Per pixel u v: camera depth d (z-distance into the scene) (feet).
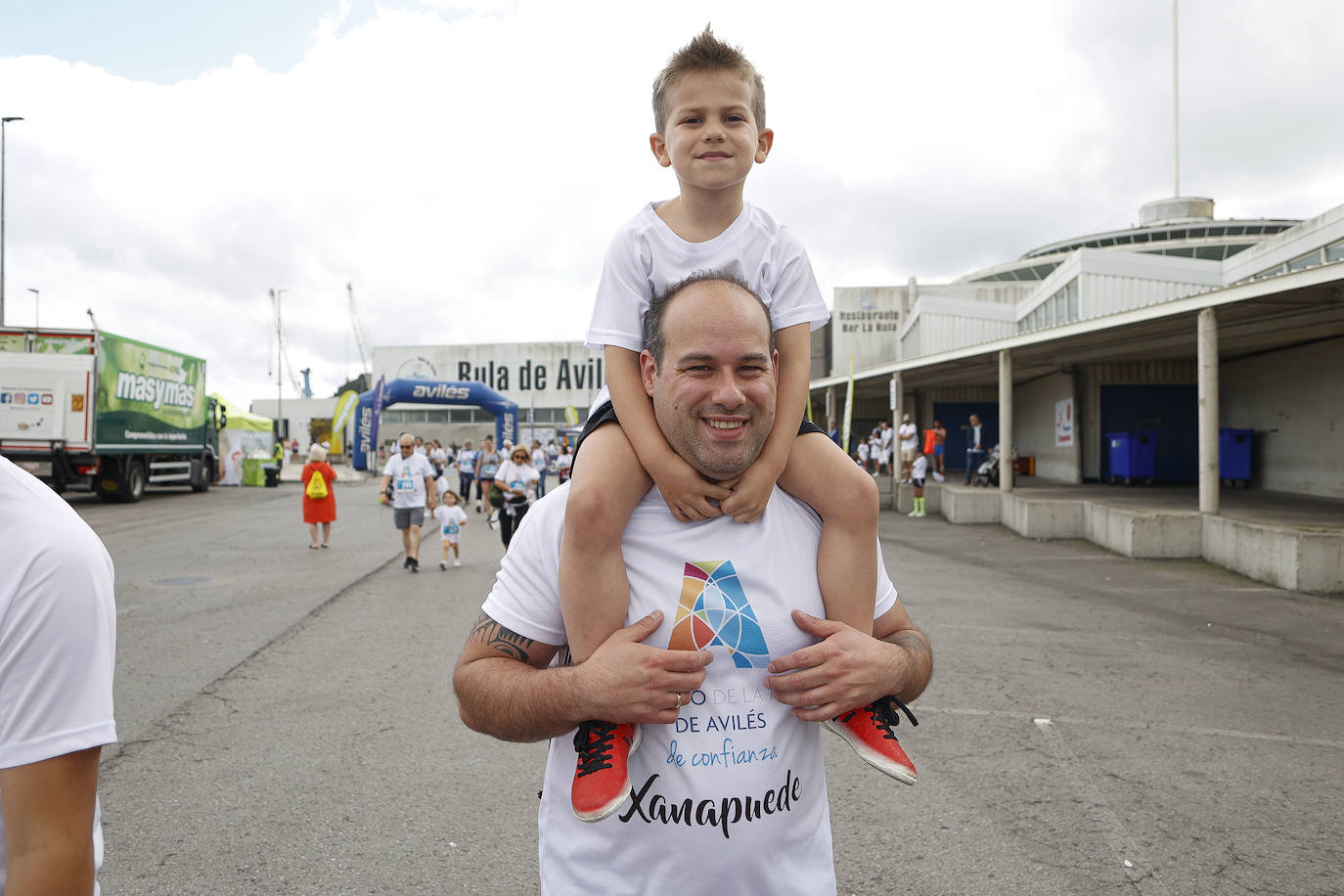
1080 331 44.01
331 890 9.64
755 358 4.36
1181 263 58.65
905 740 14.39
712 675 4.46
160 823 11.23
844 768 13.37
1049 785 12.53
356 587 29.71
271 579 31.45
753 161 5.93
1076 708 16.08
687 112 5.79
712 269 5.81
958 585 29.84
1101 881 9.83
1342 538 27.66
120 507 64.08
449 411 176.04
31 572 3.50
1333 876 9.93
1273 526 30.17
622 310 5.58
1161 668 18.90
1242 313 36.65
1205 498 35.73
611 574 4.43
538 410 173.99
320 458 41.01
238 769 13.03
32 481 3.75
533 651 4.80
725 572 4.55
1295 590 28.09
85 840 3.60
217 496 77.00
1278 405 52.16
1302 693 17.08
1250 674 18.43
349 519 56.85
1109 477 63.41
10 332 57.67
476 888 9.70
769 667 4.50
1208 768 13.17
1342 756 13.65
